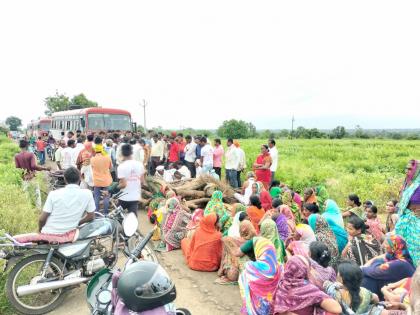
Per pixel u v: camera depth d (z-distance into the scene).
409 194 4.86
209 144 12.33
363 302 3.76
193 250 6.69
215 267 6.59
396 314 3.54
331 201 6.57
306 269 3.81
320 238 5.89
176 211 7.73
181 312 2.86
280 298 3.88
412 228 4.81
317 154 33.84
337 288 3.89
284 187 9.18
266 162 11.12
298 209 8.06
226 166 12.77
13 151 23.48
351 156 32.47
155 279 2.40
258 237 4.66
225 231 7.17
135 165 7.41
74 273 5.15
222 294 5.75
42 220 5.19
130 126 19.45
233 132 68.62
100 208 8.81
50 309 5.09
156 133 14.88
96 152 8.62
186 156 13.72
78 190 5.34
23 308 4.93
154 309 2.41
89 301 3.36
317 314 3.73
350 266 3.77
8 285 4.86
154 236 8.17
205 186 10.06
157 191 9.98
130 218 5.02
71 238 5.18
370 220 6.68
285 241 6.11
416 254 4.75
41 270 5.20
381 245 5.37
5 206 6.91
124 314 2.47
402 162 25.34
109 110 19.02
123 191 7.39
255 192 8.86
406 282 4.11
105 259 5.53
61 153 11.88
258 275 4.37
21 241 4.91
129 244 5.78
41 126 36.16
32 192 9.53
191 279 6.27
